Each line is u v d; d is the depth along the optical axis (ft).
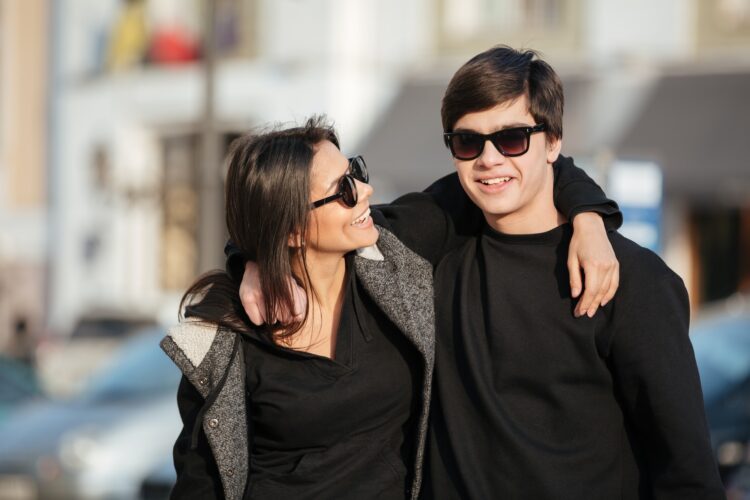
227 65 60.39
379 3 57.26
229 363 11.04
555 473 10.31
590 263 10.27
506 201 10.69
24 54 72.59
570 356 10.47
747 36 50.65
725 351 23.71
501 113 10.61
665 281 10.42
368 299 11.51
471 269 11.22
